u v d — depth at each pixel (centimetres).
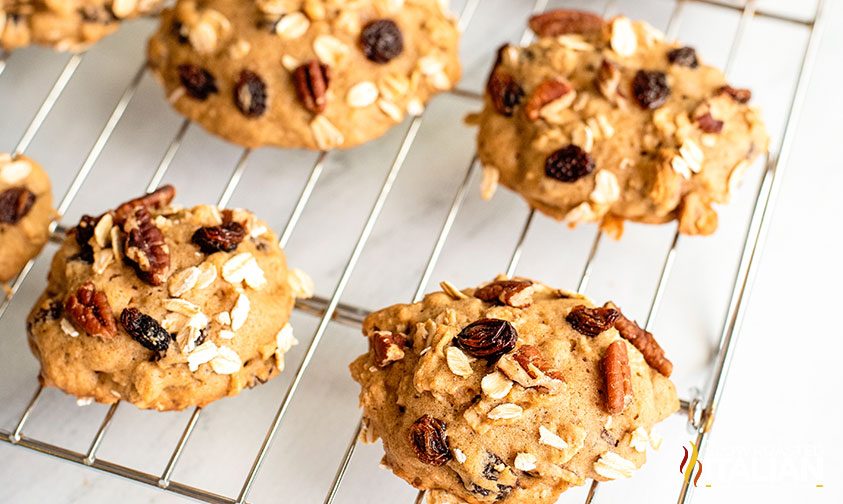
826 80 49
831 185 48
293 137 45
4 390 46
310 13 45
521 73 45
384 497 45
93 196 48
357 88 45
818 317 46
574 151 43
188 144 49
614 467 40
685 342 46
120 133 49
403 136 49
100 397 42
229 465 45
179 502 45
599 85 44
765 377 45
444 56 46
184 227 43
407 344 41
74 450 45
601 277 47
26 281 47
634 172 44
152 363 41
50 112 49
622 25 45
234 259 42
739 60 49
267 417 45
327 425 45
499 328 40
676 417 45
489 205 48
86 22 47
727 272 47
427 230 48
